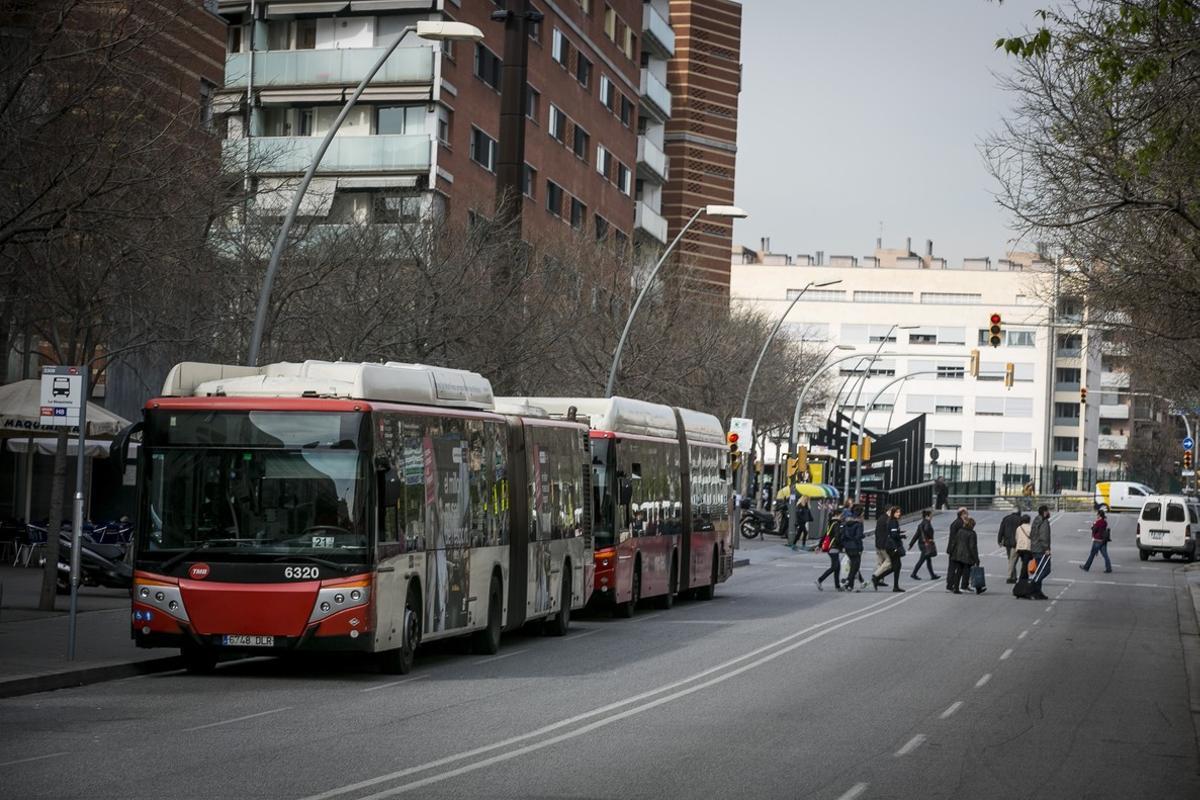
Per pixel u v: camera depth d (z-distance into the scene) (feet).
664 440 134.41
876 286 627.05
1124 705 73.36
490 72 237.25
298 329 136.98
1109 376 635.25
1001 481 606.96
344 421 73.05
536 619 104.88
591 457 115.34
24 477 159.33
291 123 220.43
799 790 46.39
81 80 86.17
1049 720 66.59
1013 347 614.34
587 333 202.28
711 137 392.47
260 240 131.75
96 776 45.03
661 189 364.79
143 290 106.32
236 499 72.59
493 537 91.30
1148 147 73.92
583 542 111.14
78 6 86.12
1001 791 47.93
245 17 221.25
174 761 48.16
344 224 151.94
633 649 94.84
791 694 72.28
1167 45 70.28
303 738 54.03
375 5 215.31
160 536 72.69
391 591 74.90
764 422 319.68
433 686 72.69
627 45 311.88
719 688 74.08
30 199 84.38
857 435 338.34
